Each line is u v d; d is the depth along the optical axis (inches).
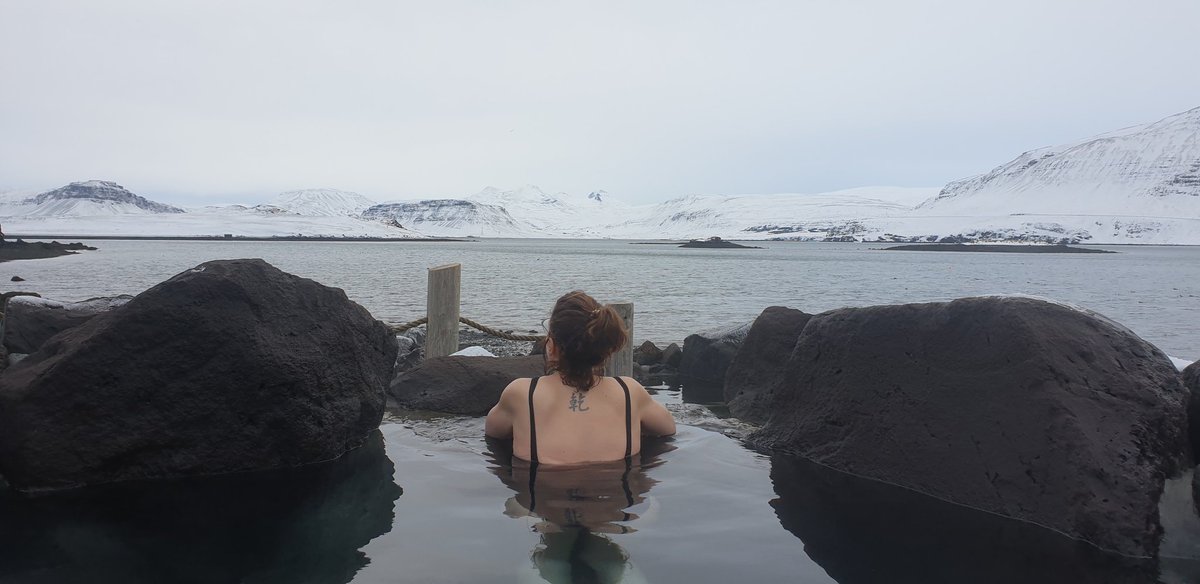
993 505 141.4
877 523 130.4
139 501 142.8
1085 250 5585.6
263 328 171.8
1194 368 160.6
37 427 150.4
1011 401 148.4
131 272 1323.8
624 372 299.7
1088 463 132.8
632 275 1563.7
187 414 162.9
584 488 139.3
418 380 254.2
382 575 100.4
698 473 152.6
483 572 100.7
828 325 197.0
